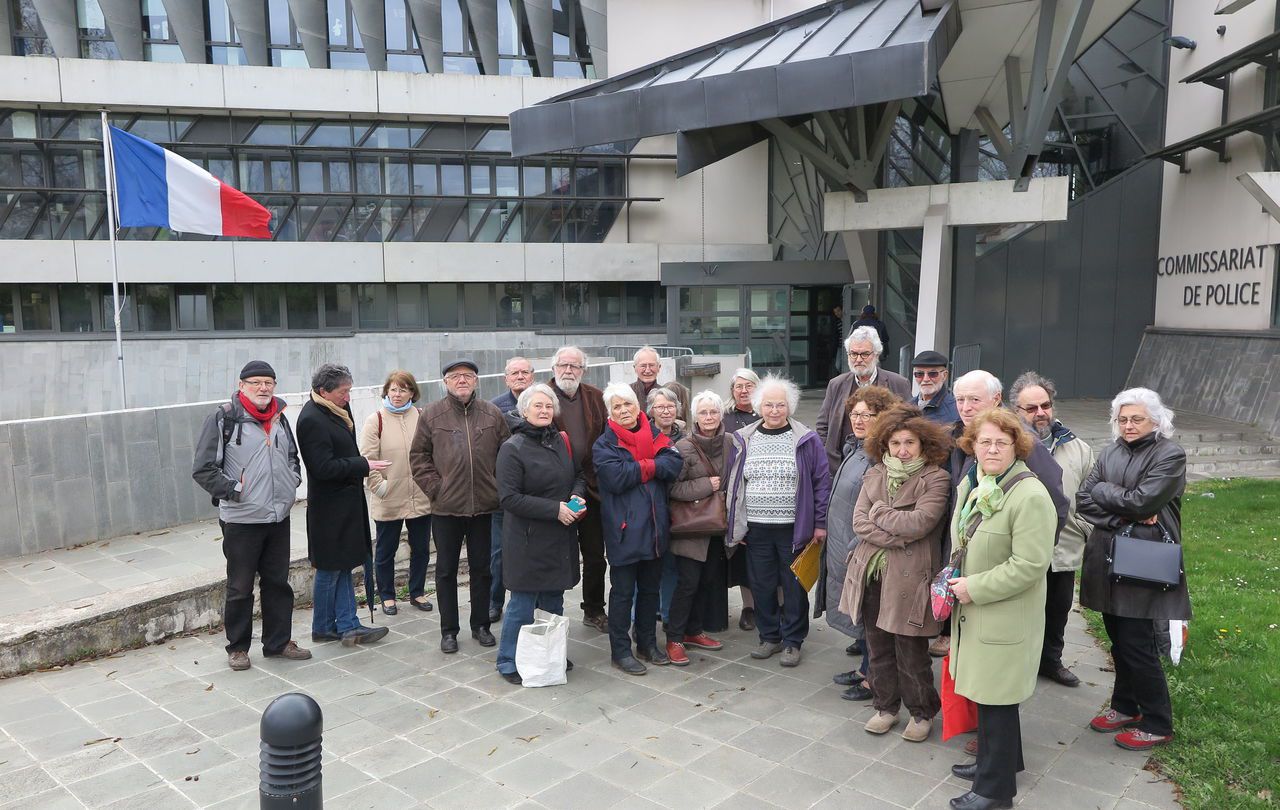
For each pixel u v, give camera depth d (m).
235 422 5.13
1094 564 4.19
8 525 7.18
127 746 4.28
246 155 22.14
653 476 5.12
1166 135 17.86
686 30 23.84
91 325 22.03
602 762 4.11
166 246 21.59
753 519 5.27
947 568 3.74
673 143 23.97
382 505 6.35
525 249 23.30
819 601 5.11
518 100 22.67
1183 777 3.85
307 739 2.88
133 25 21.30
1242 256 15.41
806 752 4.21
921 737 4.31
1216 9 15.45
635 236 24.20
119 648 5.59
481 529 5.67
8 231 21.23
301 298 23.02
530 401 4.93
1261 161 14.88
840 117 15.43
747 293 20.44
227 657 5.45
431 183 23.09
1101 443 12.56
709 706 4.76
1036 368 18.77
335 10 22.45
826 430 5.98
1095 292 18.72
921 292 14.49
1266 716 4.31
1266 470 11.77
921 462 4.19
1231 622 5.57
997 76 14.34
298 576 6.57
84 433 7.63
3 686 5.02
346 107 21.89
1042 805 3.69
